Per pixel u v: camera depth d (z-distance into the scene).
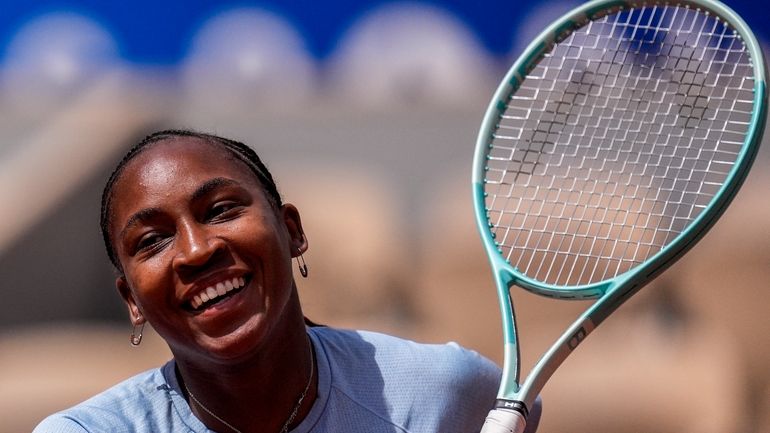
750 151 9.04
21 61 20.41
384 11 20.31
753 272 19.08
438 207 20.19
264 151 20.67
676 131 16.48
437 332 19.09
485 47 20.28
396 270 19.48
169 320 7.87
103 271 20.11
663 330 19.00
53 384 18.66
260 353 7.93
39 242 20.06
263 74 20.55
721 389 18.39
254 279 7.87
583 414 18.25
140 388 8.43
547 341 19.03
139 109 20.61
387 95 20.62
